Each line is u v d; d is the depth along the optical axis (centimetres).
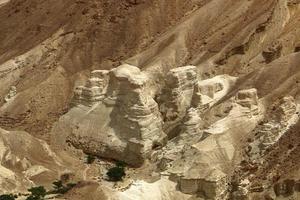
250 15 11188
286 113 8612
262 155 8338
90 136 9750
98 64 11744
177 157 8675
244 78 9888
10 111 11094
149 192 8169
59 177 8850
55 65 11931
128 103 9475
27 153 9169
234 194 7944
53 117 10731
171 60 11038
